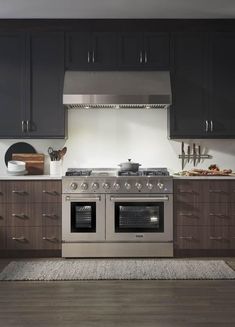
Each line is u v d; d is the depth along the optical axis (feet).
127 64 18.06
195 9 16.88
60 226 17.16
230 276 14.66
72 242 17.12
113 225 17.11
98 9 16.83
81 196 17.06
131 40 18.08
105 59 18.07
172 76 18.08
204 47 18.08
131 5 16.40
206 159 19.22
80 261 16.69
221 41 18.08
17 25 17.95
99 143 19.22
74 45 18.06
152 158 19.27
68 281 14.34
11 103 18.03
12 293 13.20
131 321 11.04
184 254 17.33
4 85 18.03
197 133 18.11
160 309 11.85
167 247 17.16
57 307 12.05
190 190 17.13
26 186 17.11
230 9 16.90
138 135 19.26
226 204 17.19
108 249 17.13
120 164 18.28
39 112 18.07
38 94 18.03
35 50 18.02
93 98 17.31
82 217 17.15
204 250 17.35
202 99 18.08
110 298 12.74
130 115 19.21
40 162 18.93
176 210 17.16
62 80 18.03
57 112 18.08
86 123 19.20
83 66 18.07
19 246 17.16
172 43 18.06
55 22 17.94
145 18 17.90
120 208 17.10
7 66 17.99
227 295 12.91
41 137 18.08
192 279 14.46
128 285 13.91
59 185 17.13
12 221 17.16
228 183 17.15
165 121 19.24
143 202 17.11
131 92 17.39
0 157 19.10
